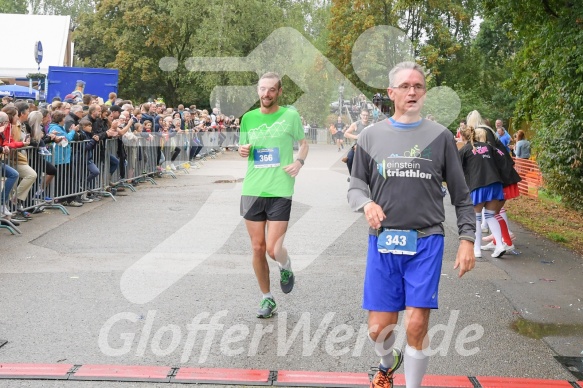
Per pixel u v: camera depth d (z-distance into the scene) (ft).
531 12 35.83
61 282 20.92
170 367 14.02
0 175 28.86
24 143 30.86
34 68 98.02
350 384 13.20
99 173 41.06
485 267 25.00
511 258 26.96
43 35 102.68
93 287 20.35
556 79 40.57
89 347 15.15
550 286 22.06
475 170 26.43
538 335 16.74
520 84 52.49
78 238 28.45
